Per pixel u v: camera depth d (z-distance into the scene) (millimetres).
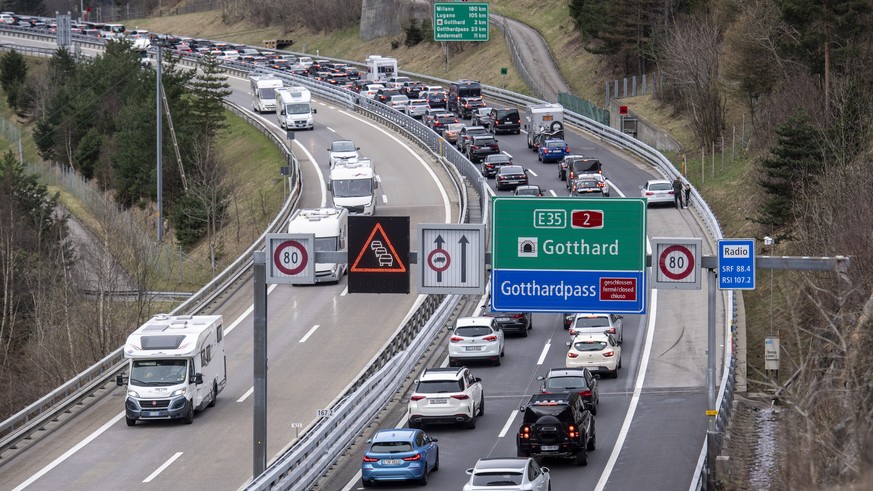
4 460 139875
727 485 114500
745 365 170250
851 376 77500
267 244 110312
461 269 107875
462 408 141125
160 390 150000
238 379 173750
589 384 146375
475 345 173750
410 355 173500
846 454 69438
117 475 131250
